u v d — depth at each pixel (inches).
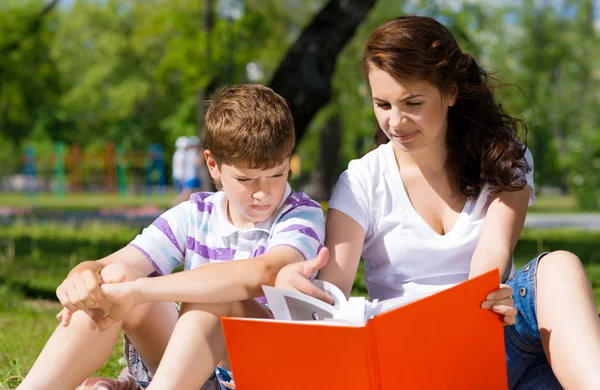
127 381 113.0
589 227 698.8
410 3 672.4
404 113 111.9
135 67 1745.8
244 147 108.3
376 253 124.0
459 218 120.5
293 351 93.3
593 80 1396.4
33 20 643.5
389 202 122.3
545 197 1515.7
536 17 1275.8
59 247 445.7
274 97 116.9
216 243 119.4
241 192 111.9
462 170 121.0
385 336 89.9
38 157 1749.5
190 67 523.8
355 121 858.8
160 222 122.1
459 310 94.9
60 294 105.7
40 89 884.6
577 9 1327.5
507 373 112.4
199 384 102.3
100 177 1835.6
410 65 108.9
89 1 1781.5
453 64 113.6
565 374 96.3
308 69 368.8
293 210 116.2
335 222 121.2
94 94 1774.1
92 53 1808.6
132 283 104.2
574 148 1246.9
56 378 105.7
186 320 103.0
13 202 1318.9
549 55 1261.1
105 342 108.3
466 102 119.5
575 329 96.4
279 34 753.6
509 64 1080.8
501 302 97.0
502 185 117.6
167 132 1870.1
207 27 543.5
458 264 120.4
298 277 100.7
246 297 104.7
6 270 325.1
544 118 1222.9
